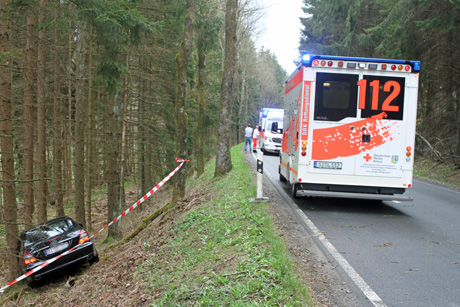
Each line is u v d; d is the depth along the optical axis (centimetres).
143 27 892
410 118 821
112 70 913
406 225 750
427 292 430
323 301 398
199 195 1102
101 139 2261
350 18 2545
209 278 484
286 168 1093
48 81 1669
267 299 398
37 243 924
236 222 698
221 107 1423
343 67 818
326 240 624
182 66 1073
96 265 960
